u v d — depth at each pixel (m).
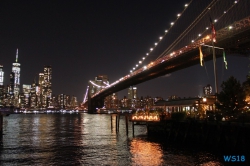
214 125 31.78
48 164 27.98
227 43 62.72
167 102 65.94
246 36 58.06
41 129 71.12
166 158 28.78
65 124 95.00
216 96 41.31
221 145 30.33
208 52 72.25
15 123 104.44
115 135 51.91
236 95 37.28
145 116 47.09
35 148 37.38
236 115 34.84
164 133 41.94
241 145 27.81
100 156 31.30
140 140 42.53
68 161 29.14
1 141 45.00
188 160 27.50
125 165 26.83
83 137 49.88
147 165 26.48
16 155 32.47
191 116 40.41
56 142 43.34
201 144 33.69
